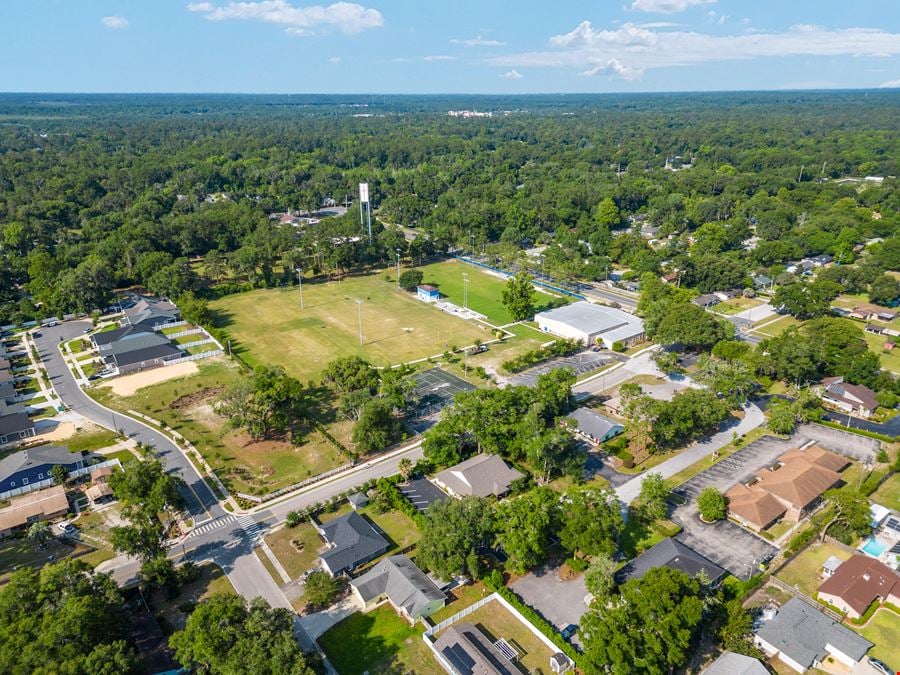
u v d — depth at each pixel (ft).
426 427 380.17
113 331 509.35
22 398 416.87
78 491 319.68
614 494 282.15
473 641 217.36
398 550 273.13
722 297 615.98
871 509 291.38
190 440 365.40
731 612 218.59
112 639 206.90
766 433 371.56
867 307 555.28
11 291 600.80
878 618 233.35
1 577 258.78
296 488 319.88
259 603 211.20
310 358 480.23
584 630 211.61
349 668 214.90
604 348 501.97
